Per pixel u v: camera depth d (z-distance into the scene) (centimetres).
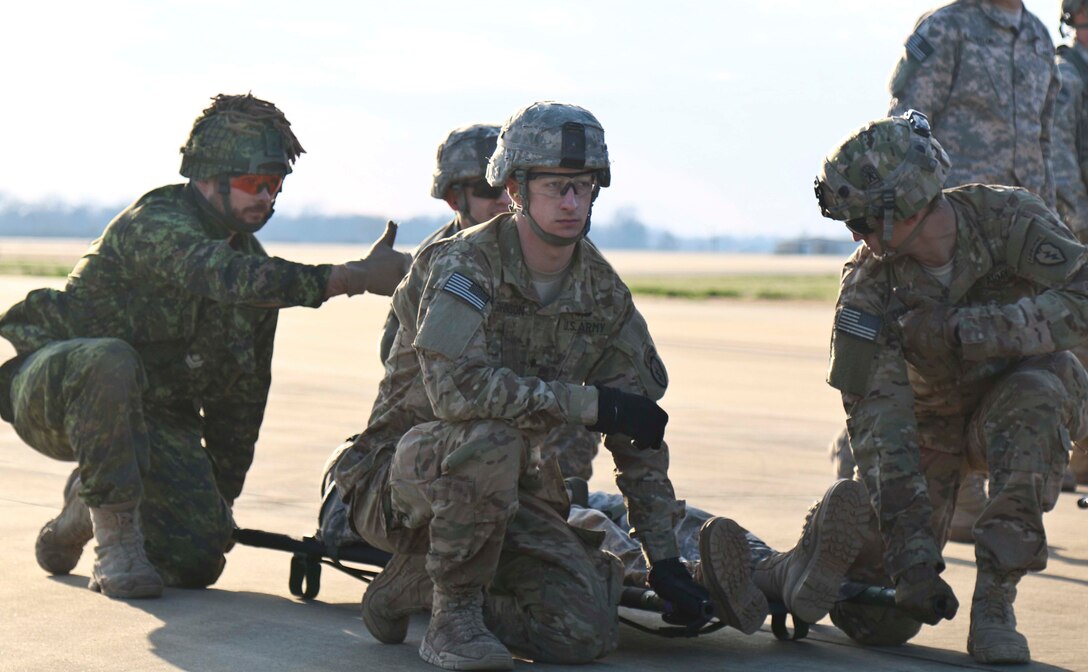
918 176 443
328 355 1588
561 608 416
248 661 412
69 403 496
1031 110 716
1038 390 445
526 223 416
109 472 494
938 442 487
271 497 704
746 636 472
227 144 527
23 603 484
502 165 415
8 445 851
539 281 422
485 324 417
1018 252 453
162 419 540
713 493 743
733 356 1762
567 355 425
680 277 6594
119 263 530
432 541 405
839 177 448
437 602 415
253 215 537
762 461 868
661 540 430
